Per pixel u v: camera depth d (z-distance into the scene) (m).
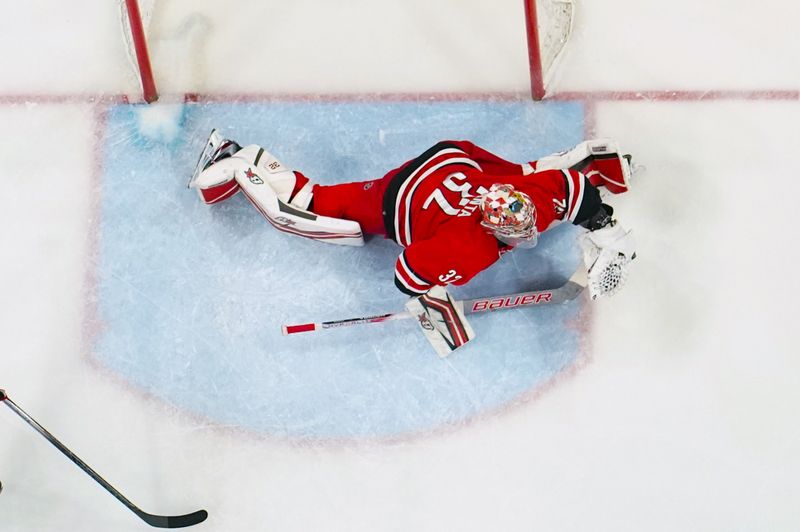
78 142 18.89
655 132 19.55
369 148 19.17
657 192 19.17
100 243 18.30
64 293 17.98
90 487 17.09
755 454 17.77
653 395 17.98
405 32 20.08
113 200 18.56
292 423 17.50
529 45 18.22
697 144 19.52
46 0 19.84
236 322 17.97
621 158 16.86
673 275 18.70
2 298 17.89
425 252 15.26
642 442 17.72
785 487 17.62
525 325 18.23
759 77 20.02
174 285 18.11
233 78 19.48
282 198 17.55
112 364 17.66
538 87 19.17
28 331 17.73
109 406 17.45
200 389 17.59
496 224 14.71
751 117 19.75
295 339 17.92
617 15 20.36
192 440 17.36
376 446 17.45
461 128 19.36
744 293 18.67
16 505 16.97
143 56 18.16
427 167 16.23
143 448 17.28
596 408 17.86
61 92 19.19
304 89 19.48
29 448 17.22
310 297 18.22
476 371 17.94
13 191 18.50
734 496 17.55
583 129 19.47
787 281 18.78
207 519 16.98
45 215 18.41
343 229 17.22
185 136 19.06
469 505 17.22
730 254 18.89
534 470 17.45
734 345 18.36
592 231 16.23
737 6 20.50
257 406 17.56
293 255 18.41
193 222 18.52
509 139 19.33
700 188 19.25
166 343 17.80
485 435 17.59
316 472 17.28
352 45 19.91
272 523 17.02
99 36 19.67
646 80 19.88
